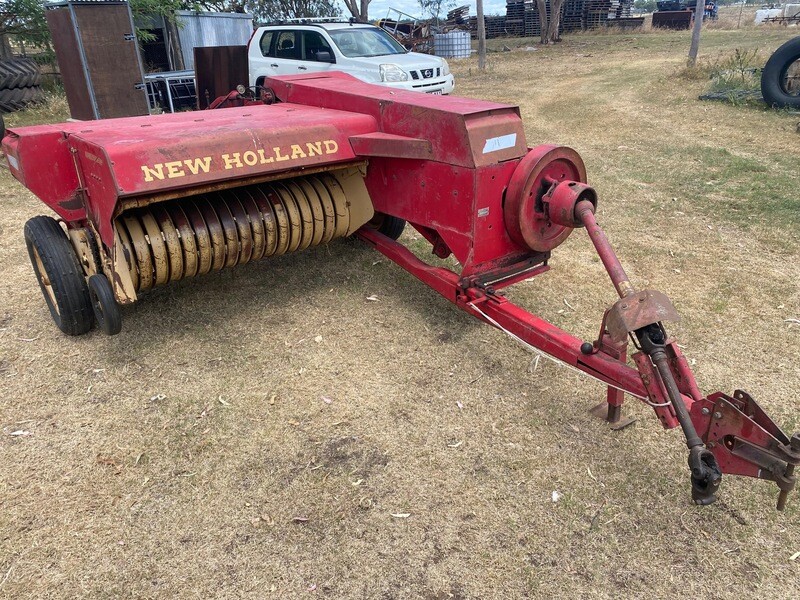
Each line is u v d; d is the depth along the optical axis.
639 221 5.75
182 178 3.16
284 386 3.52
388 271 4.87
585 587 2.34
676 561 2.42
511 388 3.46
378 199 4.05
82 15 9.57
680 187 6.60
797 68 9.87
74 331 3.93
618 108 10.94
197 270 3.83
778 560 2.41
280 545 2.54
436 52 21.84
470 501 2.73
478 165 3.21
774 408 3.21
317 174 4.27
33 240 3.74
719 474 2.16
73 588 2.38
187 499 2.77
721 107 10.31
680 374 2.58
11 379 3.60
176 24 13.41
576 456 2.96
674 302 4.28
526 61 19.70
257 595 2.34
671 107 10.66
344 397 3.42
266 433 3.16
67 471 2.93
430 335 4.00
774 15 32.91
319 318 4.21
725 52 17.33
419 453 3.01
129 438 3.14
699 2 12.64
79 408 3.36
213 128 3.49
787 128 8.79
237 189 3.98
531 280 4.68
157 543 2.56
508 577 2.38
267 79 5.14
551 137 9.22
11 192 7.07
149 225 3.57
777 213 5.72
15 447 3.08
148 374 3.64
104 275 3.62
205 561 2.48
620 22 31.62
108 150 3.01
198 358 3.78
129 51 10.12
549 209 3.28
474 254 3.42
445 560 2.46
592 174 7.20
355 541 2.55
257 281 4.71
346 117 3.87
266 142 3.46
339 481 2.86
